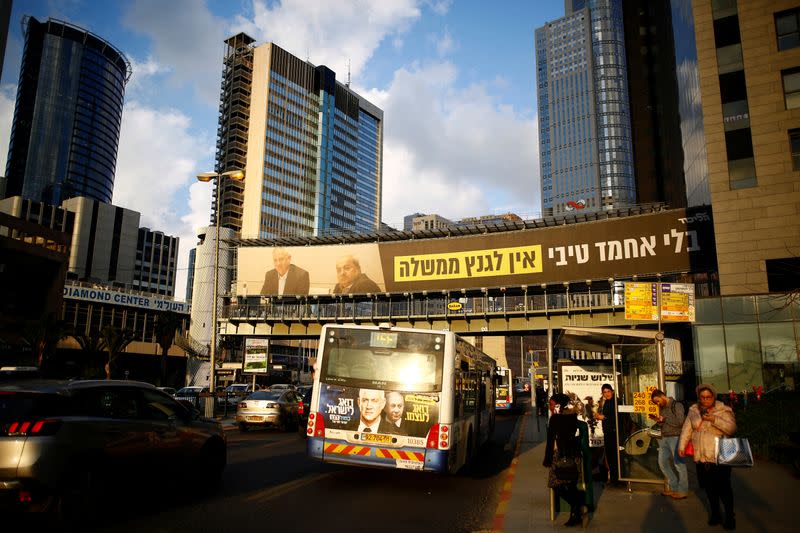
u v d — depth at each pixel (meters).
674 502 8.80
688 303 11.80
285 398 21.66
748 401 19.25
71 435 7.08
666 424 9.34
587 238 53.25
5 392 7.11
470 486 10.81
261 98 165.75
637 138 109.88
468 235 59.19
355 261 62.78
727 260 31.38
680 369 39.00
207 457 9.67
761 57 32.44
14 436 6.69
